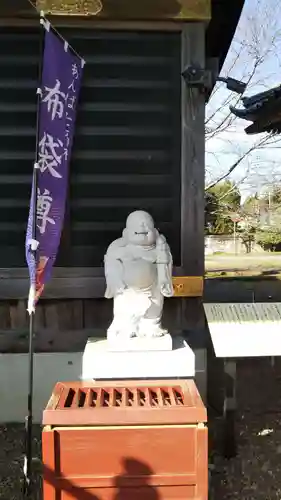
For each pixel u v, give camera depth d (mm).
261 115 6105
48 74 3275
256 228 17203
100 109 4352
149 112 4367
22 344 4363
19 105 4297
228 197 15406
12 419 4359
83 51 4316
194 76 4203
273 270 14914
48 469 2572
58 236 3521
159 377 3523
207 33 5934
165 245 3754
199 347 4348
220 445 3865
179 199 4395
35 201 3193
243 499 3248
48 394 4375
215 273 14422
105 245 4371
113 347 3607
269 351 3613
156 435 2594
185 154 4344
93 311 4398
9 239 4328
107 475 2592
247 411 4762
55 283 4320
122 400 2830
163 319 4383
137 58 4340
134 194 4387
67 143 3580
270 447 3971
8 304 4363
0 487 3365
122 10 4238
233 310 3812
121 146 4367
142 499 2596
